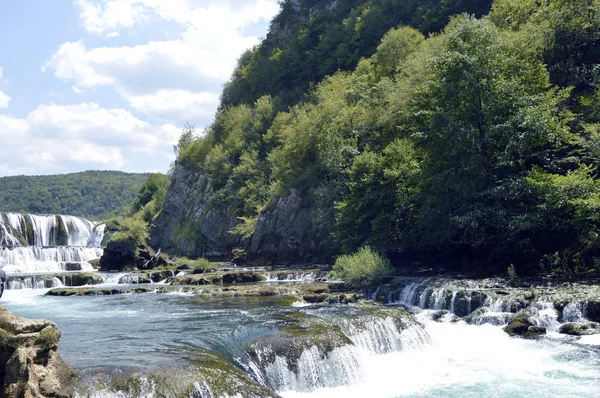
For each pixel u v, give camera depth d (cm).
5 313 1327
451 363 1998
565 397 1577
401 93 4884
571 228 3219
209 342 1923
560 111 3778
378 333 2178
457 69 3491
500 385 1717
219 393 1406
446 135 3484
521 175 3338
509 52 3797
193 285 4212
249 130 9456
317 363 1809
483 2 7462
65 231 8112
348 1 11269
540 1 5034
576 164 3538
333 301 3111
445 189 3466
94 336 2116
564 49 4303
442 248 4016
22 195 19050
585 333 2178
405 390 1733
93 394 1301
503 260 3394
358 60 8925
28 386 1209
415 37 6938
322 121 5975
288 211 5775
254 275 4434
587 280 2772
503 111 3481
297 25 12131
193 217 8956
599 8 4197
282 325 2142
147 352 1755
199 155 10000
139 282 4822
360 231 4191
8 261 5950
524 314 2383
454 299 2762
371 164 4184
